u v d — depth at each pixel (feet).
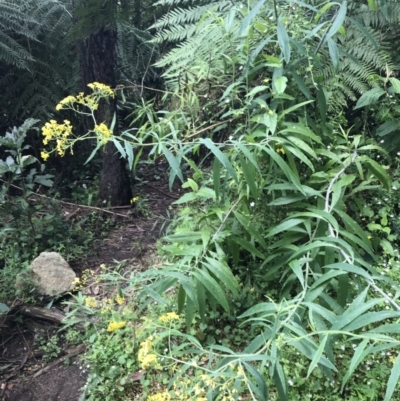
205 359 6.72
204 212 8.02
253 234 6.60
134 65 16.71
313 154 6.64
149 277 7.21
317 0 8.54
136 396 6.60
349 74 8.14
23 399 7.16
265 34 7.70
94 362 7.04
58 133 6.33
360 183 7.82
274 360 4.33
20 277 9.01
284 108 7.63
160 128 7.35
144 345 4.87
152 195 14.78
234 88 7.93
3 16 13.89
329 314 4.45
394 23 8.58
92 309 8.04
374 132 8.83
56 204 12.10
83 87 13.15
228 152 7.13
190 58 8.79
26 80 15.14
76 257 10.70
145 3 10.28
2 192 10.57
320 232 6.39
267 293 7.37
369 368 6.13
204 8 9.14
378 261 7.25
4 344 8.34
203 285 5.91
